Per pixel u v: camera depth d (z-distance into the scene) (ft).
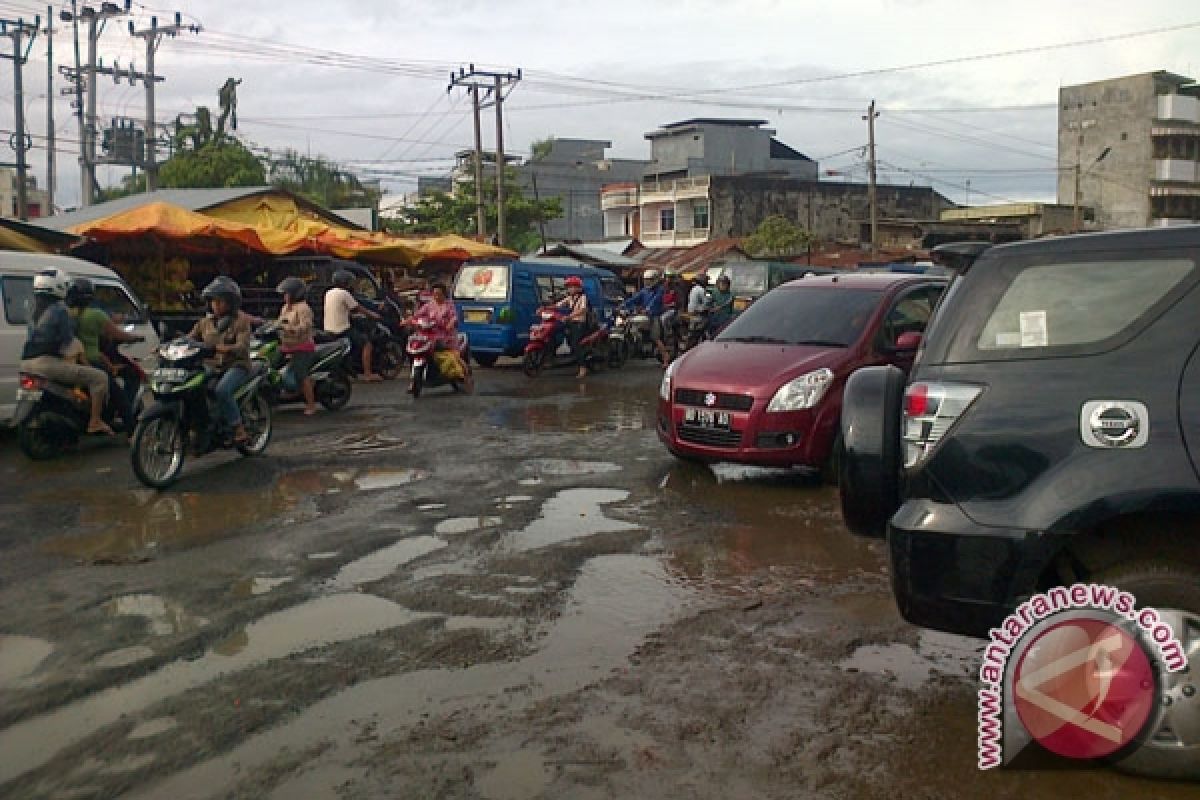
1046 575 11.89
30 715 13.03
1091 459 11.25
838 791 11.13
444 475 28.25
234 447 29.71
